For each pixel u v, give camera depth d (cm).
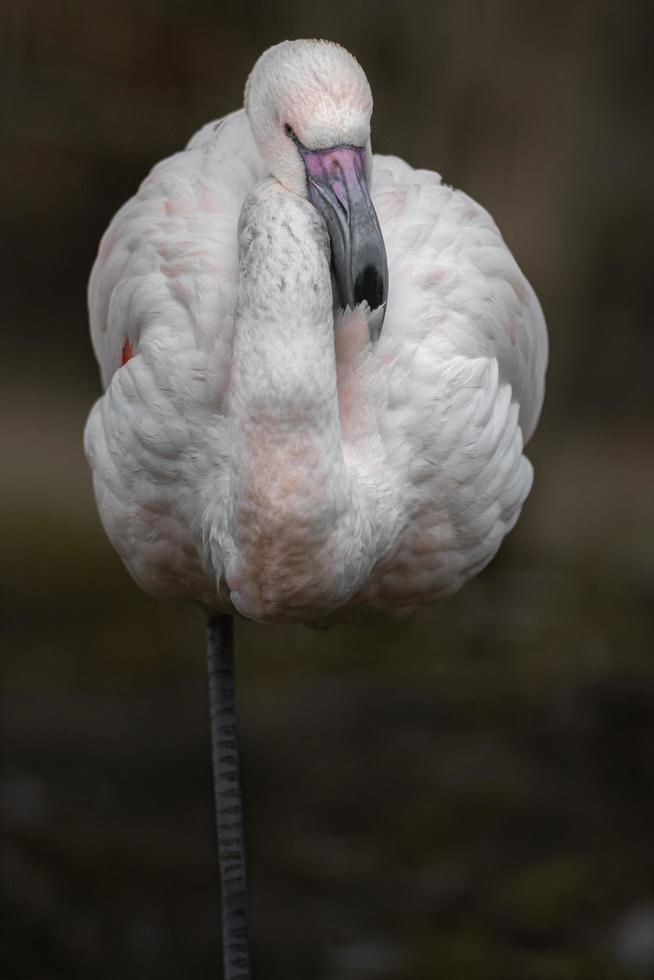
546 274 1479
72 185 2073
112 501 617
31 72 1327
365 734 1184
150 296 595
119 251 639
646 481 2089
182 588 642
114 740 1166
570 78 1460
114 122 1363
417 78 1415
